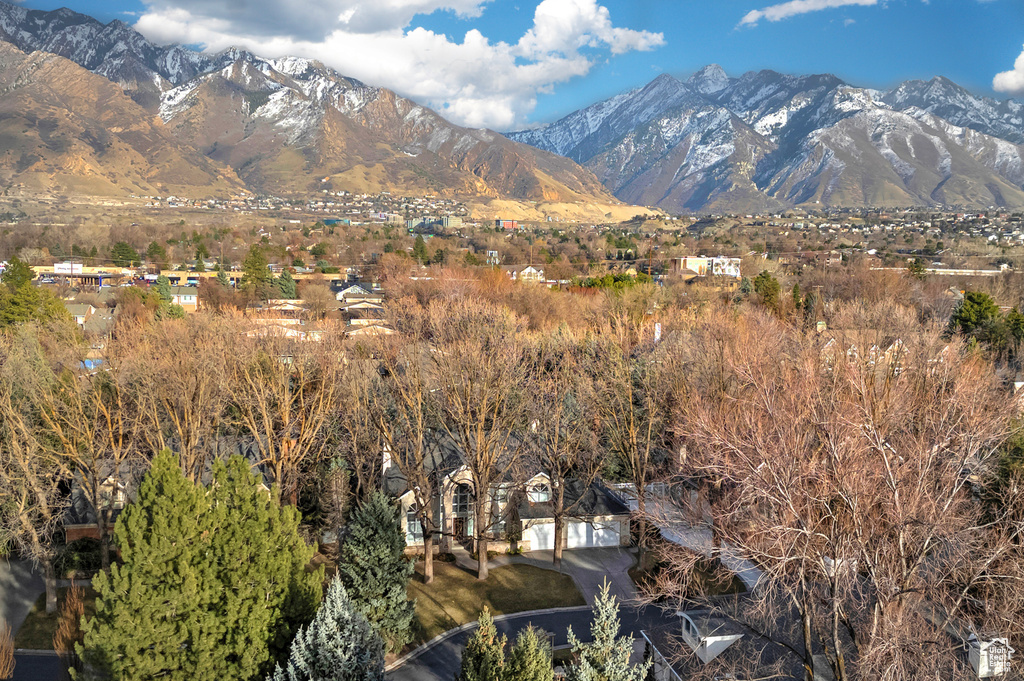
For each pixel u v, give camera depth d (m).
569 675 24.59
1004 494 28.95
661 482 44.38
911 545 25.20
